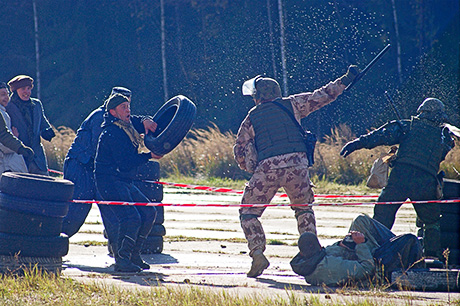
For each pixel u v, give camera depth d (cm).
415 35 13950
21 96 3122
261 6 13962
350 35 13338
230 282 2292
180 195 5900
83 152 2917
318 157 7738
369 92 12744
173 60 14488
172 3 14588
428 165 2652
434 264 2508
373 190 6631
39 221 2255
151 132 2709
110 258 2894
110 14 15512
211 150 8031
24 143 3111
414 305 1847
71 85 15362
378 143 2700
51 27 15950
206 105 13638
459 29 13450
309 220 2469
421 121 2697
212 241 3488
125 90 2767
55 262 2292
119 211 2514
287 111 2459
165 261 2870
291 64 13225
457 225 2748
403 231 3981
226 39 14050
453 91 11575
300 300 1873
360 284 2241
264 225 4191
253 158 2459
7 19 15962
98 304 1808
